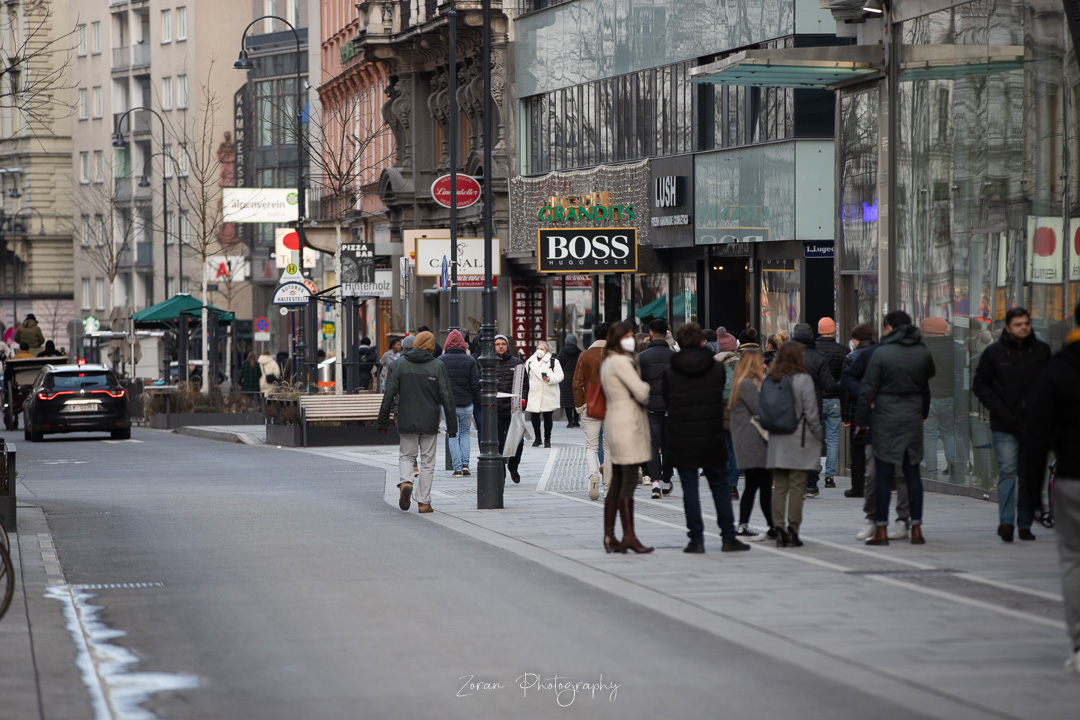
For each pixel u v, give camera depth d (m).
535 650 15.12
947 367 30.73
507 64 73.38
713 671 14.02
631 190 60.97
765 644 15.24
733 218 53.56
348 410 53.56
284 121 127.81
